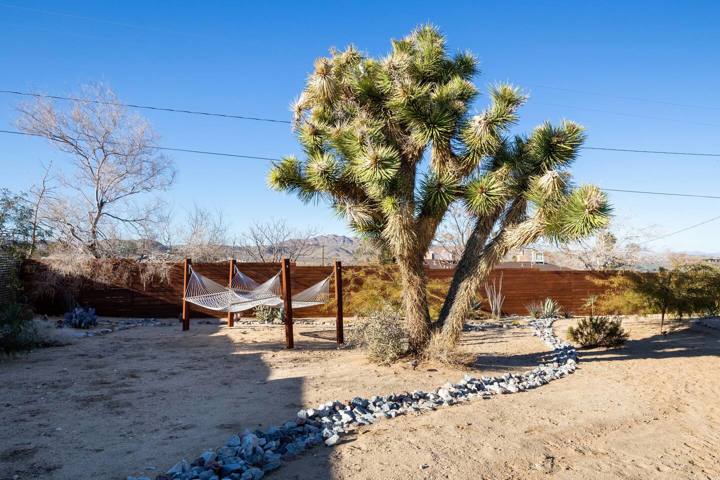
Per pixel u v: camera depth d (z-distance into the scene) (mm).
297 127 9695
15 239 14805
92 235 20422
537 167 8766
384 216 9102
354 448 4730
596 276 18859
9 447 4730
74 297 16859
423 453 4633
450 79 9289
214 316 17391
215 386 7281
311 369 8555
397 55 8836
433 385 7402
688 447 5176
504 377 7922
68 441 4902
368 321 10016
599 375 8531
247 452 4402
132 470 4195
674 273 13914
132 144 21203
